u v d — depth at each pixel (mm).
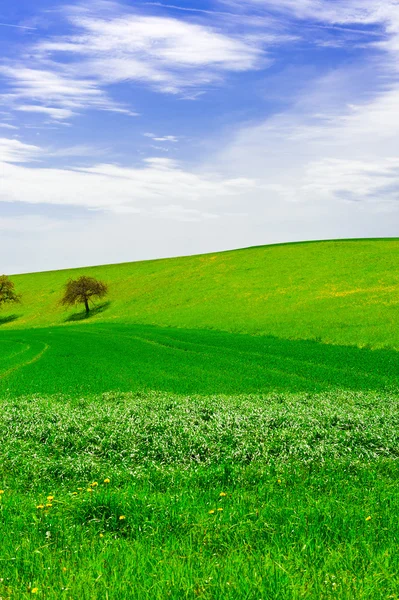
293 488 11266
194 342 59406
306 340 56188
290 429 15539
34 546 7941
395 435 15008
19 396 28125
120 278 127438
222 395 25031
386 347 48188
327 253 108938
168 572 6957
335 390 29250
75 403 23297
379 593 6566
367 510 9547
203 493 10820
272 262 109750
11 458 13062
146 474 12094
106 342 62781
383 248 106062
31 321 108812
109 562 7387
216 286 100062
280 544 8055
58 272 151750
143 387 31188
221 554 7816
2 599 6438
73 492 11039
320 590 6594
